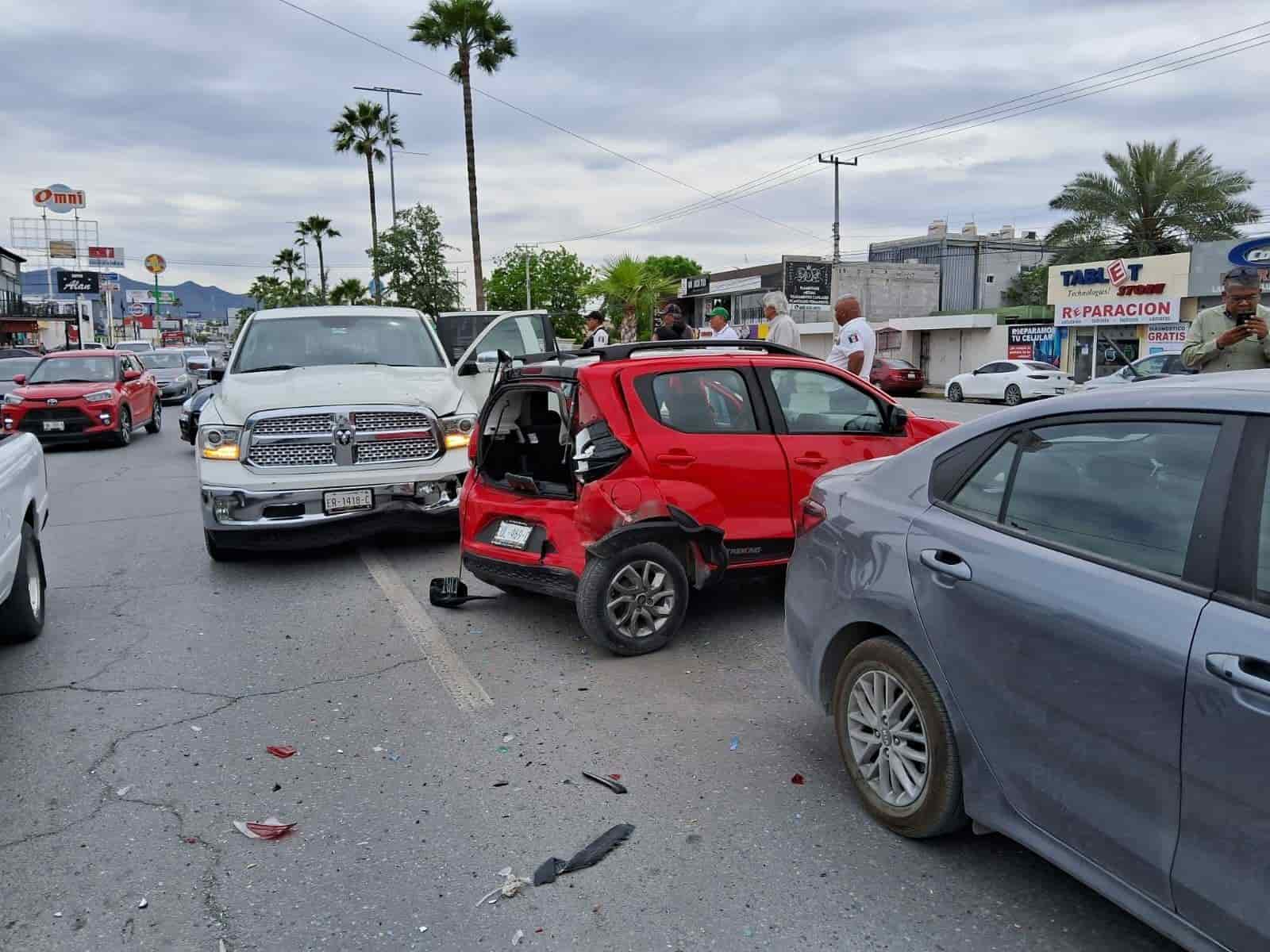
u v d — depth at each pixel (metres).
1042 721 2.56
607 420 4.96
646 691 4.60
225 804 3.56
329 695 4.64
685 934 2.75
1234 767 2.05
